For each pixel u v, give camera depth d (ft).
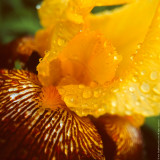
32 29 1.13
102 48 0.65
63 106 0.60
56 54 0.61
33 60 0.66
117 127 0.71
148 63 0.62
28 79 0.63
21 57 0.75
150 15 0.68
